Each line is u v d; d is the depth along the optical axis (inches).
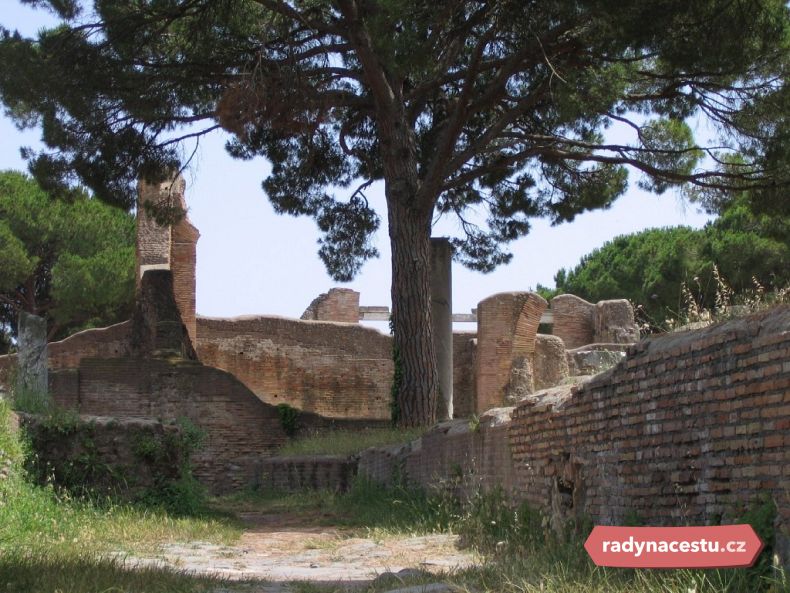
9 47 921.5
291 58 921.5
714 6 777.6
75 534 482.9
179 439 637.3
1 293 1793.8
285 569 414.9
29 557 367.6
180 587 327.6
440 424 676.7
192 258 1552.7
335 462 943.7
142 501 606.9
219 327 1619.1
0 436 537.3
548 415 444.5
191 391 1175.0
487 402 1515.7
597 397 388.5
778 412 263.3
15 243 1683.1
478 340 1550.2
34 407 625.9
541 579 303.4
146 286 1277.1
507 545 422.6
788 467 257.8
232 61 951.0
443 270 1091.3
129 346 1283.2
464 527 513.0
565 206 1138.0
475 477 566.6
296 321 1648.6
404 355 962.7
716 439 296.5
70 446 595.5
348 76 968.9
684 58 800.9
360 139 1143.6
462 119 919.0
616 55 833.5
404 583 337.4
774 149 876.6
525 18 842.2
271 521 698.2
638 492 349.4
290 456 1009.5
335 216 1187.3
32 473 561.9
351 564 432.8
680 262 1651.1
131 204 1021.8
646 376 346.6
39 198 1742.1
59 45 919.0
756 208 924.0
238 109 884.6
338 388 1646.2
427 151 1104.8
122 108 952.3
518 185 1168.8
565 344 1755.7
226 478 1159.0
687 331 334.6
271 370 1628.9
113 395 1167.0
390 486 761.6
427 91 977.5
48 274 1817.2
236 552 482.6
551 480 439.2
